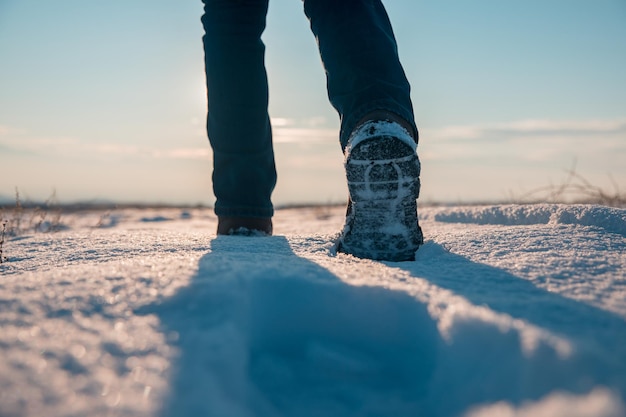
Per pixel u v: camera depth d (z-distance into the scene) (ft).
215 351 3.22
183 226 15.07
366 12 6.30
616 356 3.20
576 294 4.25
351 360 3.65
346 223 6.38
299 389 3.37
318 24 6.47
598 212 7.57
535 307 3.92
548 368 3.05
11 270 5.76
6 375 2.95
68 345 3.26
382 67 6.07
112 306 3.76
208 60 7.25
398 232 5.96
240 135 7.29
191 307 3.72
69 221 15.52
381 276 4.69
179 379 3.00
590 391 2.86
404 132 5.73
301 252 6.04
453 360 3.41
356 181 5.83
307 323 4.04
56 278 4.27
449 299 3.95
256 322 3.92
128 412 2.75
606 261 5.18
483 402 3.10
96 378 2.98
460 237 6.59
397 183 5.76
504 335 3.30
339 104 6.28
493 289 4.41
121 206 24.11
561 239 6.21
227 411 2.87
